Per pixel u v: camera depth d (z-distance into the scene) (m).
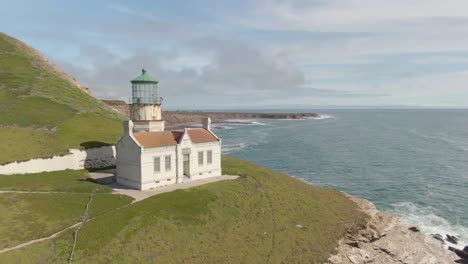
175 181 46.25
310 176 82.62
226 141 144.12
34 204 36.97
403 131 196.62
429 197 67.56
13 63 93.69
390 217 51.31
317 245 39.09
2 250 28.80
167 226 34.75
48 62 106.56
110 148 59.31
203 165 49.59
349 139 154.50
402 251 42.47
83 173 52.25
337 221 44.97
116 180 47.19
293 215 43.50
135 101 51.84
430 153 115.69
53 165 51.56
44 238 31.05
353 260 38.88
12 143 53.19
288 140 149.12
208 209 39.03
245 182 48.16
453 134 180.25
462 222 56.00
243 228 38.22
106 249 30.30
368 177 81.88
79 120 70.00
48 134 59.56
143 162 42.97
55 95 80.94
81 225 33.22
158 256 31.33
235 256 34.03
